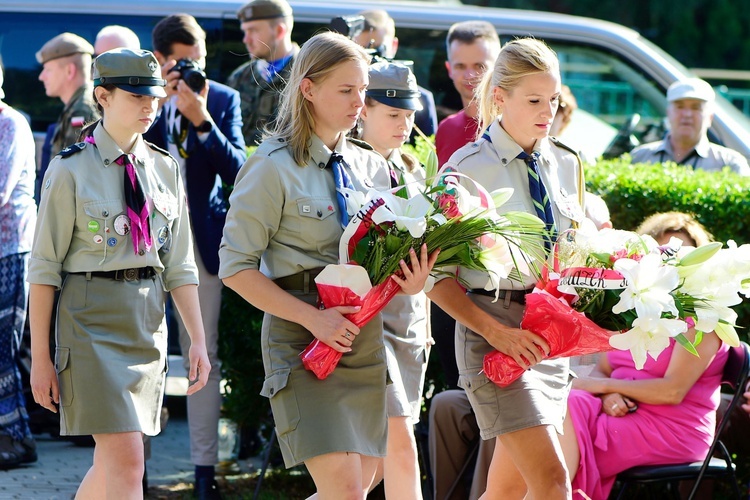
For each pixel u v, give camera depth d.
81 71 12.37
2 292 10.78
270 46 11.68
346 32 10.60
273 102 11.89
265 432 10.85
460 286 7.03
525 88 7.05
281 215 6.57
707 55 40.22
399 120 8.40
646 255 6.48
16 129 10.76
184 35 10.58
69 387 7.27
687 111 12.86
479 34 11.22
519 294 7.13
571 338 6.71
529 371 7.16
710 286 6.56
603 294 6.54
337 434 6.35
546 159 7.39
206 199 10.17
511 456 7.09
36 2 13.88
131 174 7.49
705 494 9.46
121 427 7.22
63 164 7.37
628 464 8.73
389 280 6.43
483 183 7.23
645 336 6.40
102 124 7.57
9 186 10.66
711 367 8.90
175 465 11.45
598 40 14.72
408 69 8.45
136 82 7.41
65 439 12.23
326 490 6.36
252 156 6.64
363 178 6.89
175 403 13.70
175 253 7.86
